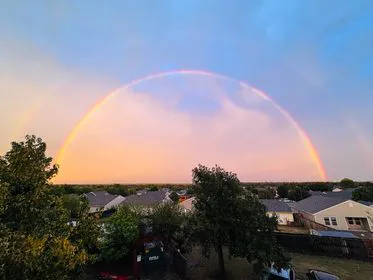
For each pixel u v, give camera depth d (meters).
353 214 37.66
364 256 22.98
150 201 44.41
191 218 17.66
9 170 6.93
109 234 17.38
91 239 7.98
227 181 17.48
